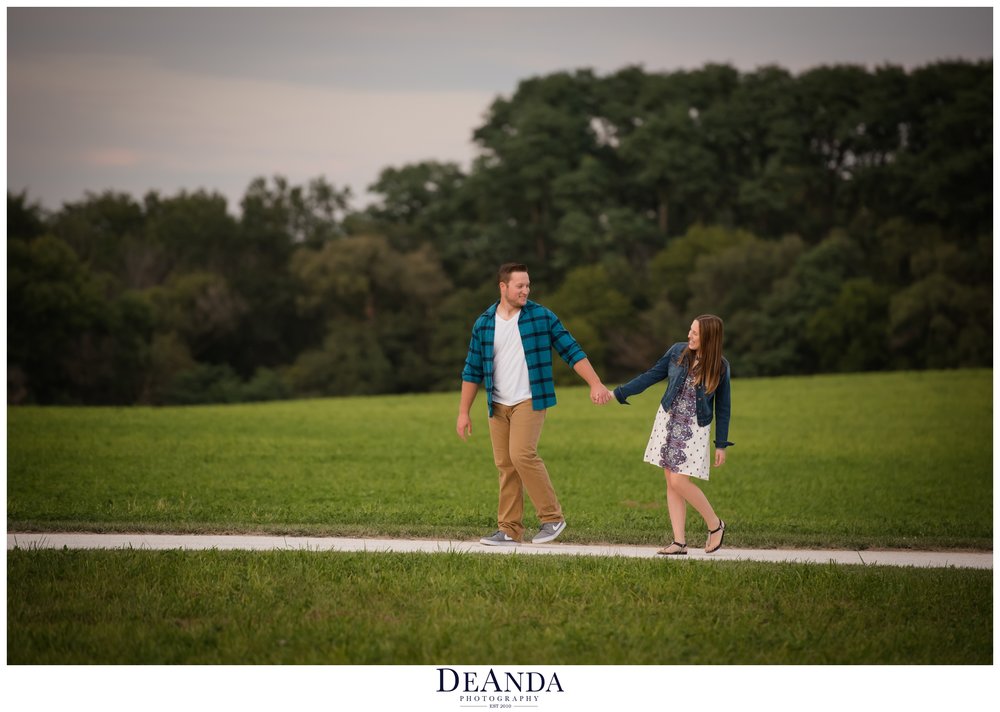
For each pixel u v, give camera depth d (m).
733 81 97.94
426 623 8.92
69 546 11.49
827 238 88.19
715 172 94.38
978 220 82.56
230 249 91.88
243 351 86.62
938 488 18.91
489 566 10.44
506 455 11.71
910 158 85.38
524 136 95.88
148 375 74.00
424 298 84.06
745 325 74.50
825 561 11.31
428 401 39.00
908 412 33.50
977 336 68.75
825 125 92.25
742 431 28.94
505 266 11.30
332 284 82.56
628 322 78.94
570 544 12.03
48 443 23.23
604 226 92.19
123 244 86.44
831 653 8.44
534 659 8.27
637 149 93.94
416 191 99.56
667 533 12.95
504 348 11.39
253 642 8.52
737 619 9.06
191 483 17.53
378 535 12.47
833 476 20.47
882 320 72.25
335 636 8.64
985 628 8.95
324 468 20.28
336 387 79.19
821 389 40.69
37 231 79.31
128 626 8.77
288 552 11.00
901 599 9.55
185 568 10.24
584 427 29.73
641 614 9.16
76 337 71.00
